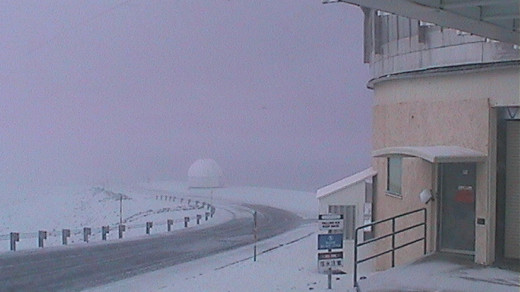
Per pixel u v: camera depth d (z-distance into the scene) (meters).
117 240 28.59
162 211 49.62
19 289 15.85
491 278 11.38
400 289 10.58
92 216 51.19
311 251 22.39
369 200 17.52
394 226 14.30
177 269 19.38
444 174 14.03
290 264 18.89
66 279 17.41
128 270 19.16
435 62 14.22
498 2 7.99
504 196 13.16
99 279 17.44
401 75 15.18
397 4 7.78
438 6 8.03
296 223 37.44
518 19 9.22
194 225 36.75
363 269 16.84
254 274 16.83
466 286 10.73
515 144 13.02
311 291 13.27
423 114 14.48
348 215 17.16
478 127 12.95
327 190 17.48
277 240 28.06
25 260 21.20
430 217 14.08
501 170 13.15
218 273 17.59
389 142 16.06
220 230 33.38
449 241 13.95
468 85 13.31
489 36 9.86
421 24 14.53
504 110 13.03
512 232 13.11
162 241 27.97
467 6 8.06
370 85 18.02
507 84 12.59
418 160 14.58
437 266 12.47
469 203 13.62
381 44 16.91
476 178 13.02
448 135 13.68
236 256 22.52
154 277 17.77
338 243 13.51
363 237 17.14
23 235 31.70
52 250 24.30
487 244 12.64
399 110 15.51
